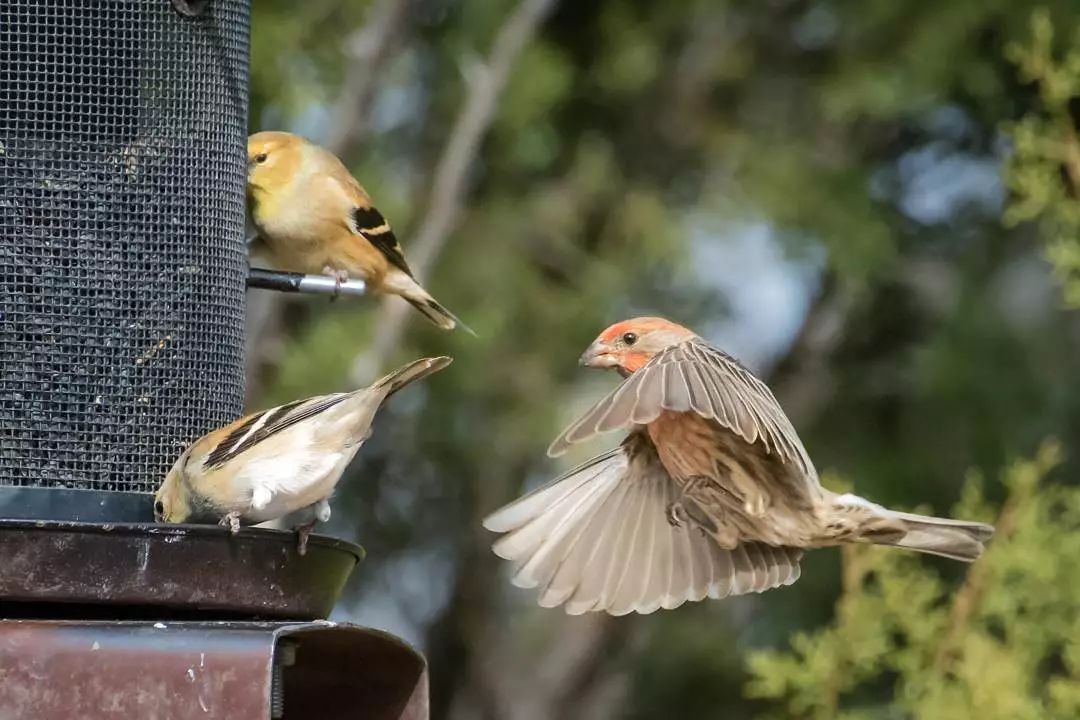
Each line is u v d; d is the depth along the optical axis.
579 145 17.23
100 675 7.52
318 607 8.21
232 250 9.38
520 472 17.12
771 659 13.04
